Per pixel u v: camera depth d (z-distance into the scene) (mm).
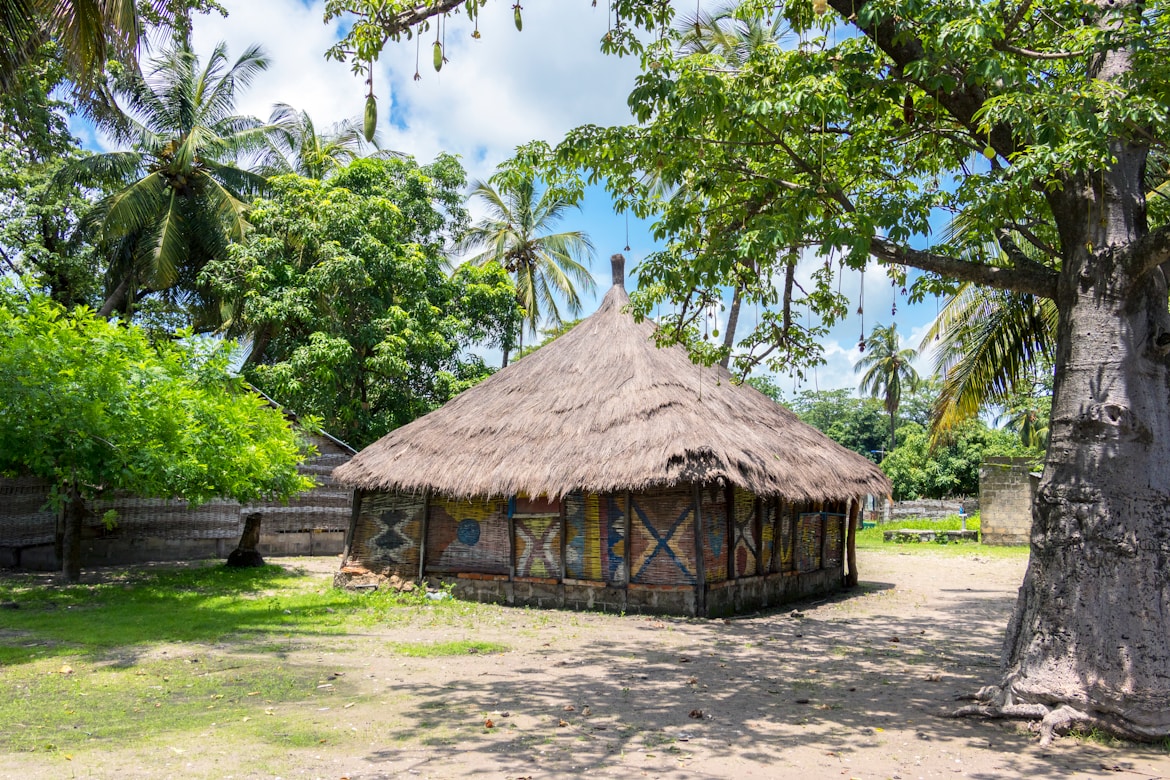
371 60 5902
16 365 9805
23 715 5496
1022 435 35906
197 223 23141
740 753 4883
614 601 10977
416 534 12898
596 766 4578
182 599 11305
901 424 54688
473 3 5531
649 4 6910
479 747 4895
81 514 12992
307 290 20078
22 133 19844
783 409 14734
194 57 23234
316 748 4816
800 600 13047
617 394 11914
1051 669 5516
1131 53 5902
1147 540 5410
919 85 6570
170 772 4316
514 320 25031
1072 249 5977
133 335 11469
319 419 16000
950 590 14227
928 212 6562
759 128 7141
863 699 6340
